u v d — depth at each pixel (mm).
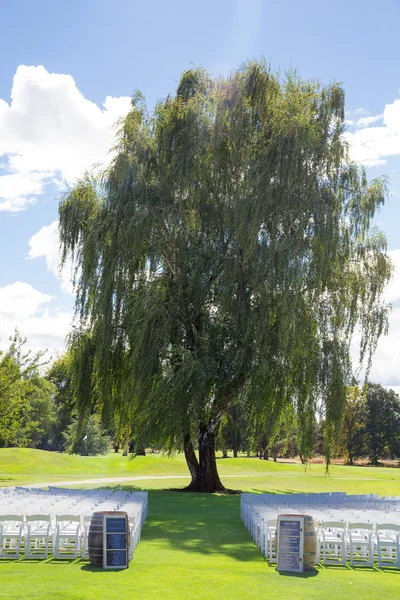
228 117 29297
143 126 31797
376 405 106562
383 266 29422
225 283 28219
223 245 29500
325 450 29125
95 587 10797
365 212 29062
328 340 28391
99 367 30406
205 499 28484
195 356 28141
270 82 29578
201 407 28219
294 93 28969
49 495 19328
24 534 13898
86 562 13172
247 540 16562
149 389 28797
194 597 10273
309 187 27078
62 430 97375
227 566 12961
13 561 13242
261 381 27578
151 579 11539
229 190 29703
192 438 29375
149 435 28156
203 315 29797
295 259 26453
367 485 40625
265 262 26766
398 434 105375
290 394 28766
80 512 14859
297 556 12727
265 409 28656
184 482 40281
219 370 28422
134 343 29094
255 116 29812
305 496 21578
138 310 28312
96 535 12781
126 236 29172
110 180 30344
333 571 12977
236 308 28578
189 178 29469
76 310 30938
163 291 29469
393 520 14984
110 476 45562
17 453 52156
